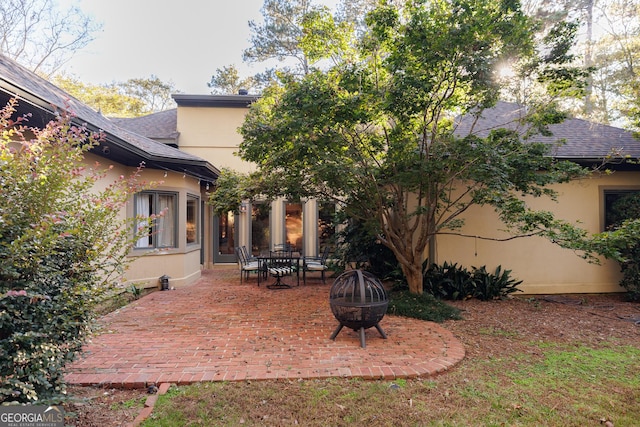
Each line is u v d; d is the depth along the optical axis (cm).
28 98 410
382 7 573
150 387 344
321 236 1303
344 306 464
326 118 585
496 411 309
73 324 276
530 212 617
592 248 557
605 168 834
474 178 613
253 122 670
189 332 520
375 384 355
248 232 1311
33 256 248
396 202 778
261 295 802
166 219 894
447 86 605
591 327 576
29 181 248
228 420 290
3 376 238
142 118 1488
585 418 301
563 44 561
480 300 768
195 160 866
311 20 644
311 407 309
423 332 528
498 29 528
